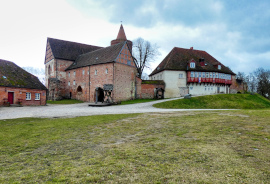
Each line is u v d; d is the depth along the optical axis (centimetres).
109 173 443
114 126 1021
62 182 407
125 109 2138
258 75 6606
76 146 682
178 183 385
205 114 1366
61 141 751
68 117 1423
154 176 418
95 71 3634
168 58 4459
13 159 566
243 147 590
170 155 544
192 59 4231
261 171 426
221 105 3044
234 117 1154
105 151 611
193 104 2923
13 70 3036
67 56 4619
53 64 4484
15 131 930
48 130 945
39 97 3127
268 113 1245
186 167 459
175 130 872
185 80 4238
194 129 870
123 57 3528
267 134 724
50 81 4391
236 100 3419
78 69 4119
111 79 3297
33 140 769
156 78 4834
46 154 604
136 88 3947
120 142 715
